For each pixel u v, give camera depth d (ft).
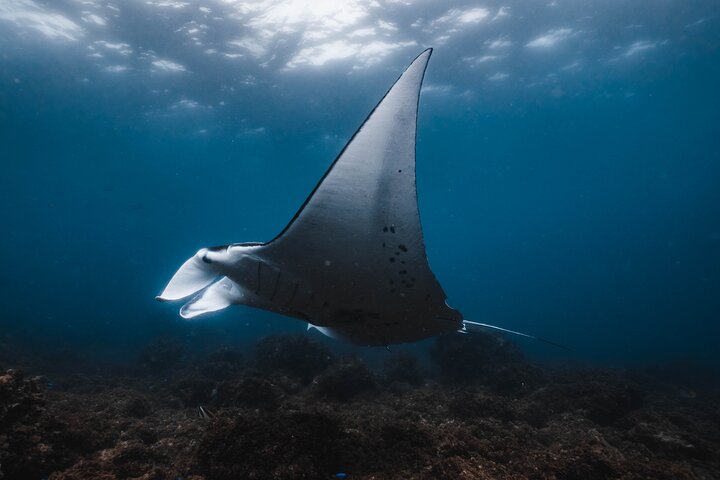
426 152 110.11
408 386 25.90
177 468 10.43
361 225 9.02
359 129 8.43
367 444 11.76
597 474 10.64
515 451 12.44
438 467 10.15
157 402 22.18
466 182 169.37
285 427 10.75
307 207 8.68
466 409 18.31
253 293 9.89
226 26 48.39
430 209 244.22
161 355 38.01
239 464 9.83
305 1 44.60
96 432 13.16
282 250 9.05
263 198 194.29
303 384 25.76
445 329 11.18
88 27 48.49
